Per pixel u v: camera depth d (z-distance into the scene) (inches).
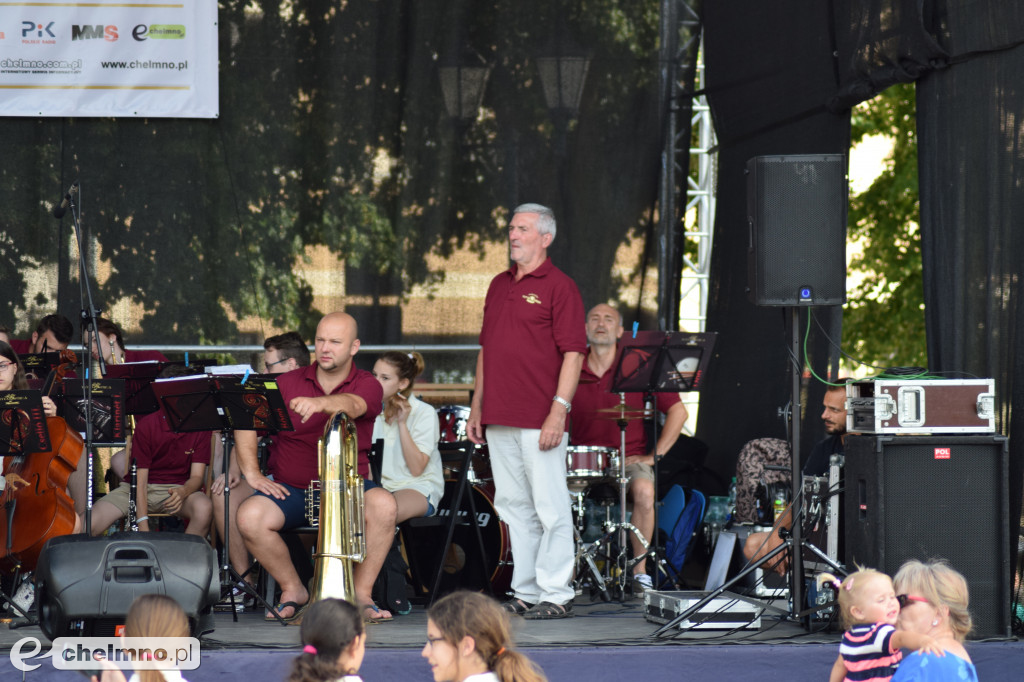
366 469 398.9
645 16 581.3
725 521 530.9
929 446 354.0
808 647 340.5
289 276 568.1
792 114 518.9
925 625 308.3
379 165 572.7
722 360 564.4
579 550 461.7
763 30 536.4
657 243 582.9
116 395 404.2
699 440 555.8
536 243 396.8
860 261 968.3
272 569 389.7
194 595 311.3
